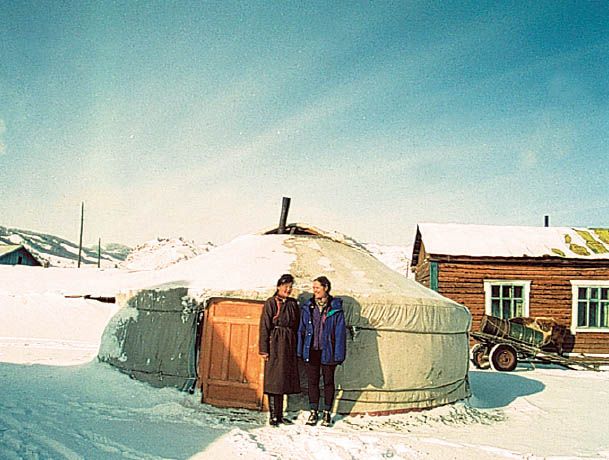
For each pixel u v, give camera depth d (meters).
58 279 28.69
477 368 14.36
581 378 12.72
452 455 5.84
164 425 6.42
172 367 7.63
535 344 14.62
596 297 16.59
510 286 16.56
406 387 7.54
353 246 9.37
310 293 7.37
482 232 17.92
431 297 8.16
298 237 9.07
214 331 7.47
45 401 7.12
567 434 7.12
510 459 5.82
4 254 36.84
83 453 5.32
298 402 7.15
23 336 18.50
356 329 7.35
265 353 6.59
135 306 8.41
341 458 5.45
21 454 5.16
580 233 18.17
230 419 6.80
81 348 15.25
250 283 7.57
